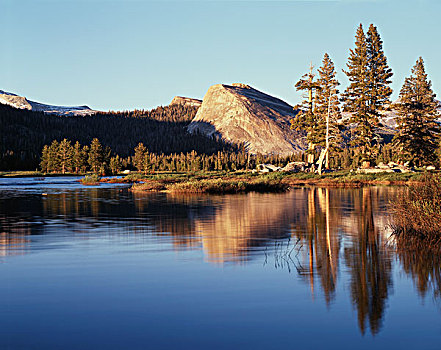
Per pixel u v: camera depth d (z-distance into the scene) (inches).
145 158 5772.6
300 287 334.3
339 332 247.4
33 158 7032.5
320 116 2960.1
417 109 2844.5
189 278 363.6
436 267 386.9
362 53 2773.1
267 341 236.4
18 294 322.0
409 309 282.2
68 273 383.9
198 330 251.9
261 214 829.2
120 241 542.3
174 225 687.1
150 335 245.4
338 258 432.8
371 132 2787.9
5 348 229.0
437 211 518.9
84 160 5531.5
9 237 577.6
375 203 1033.5
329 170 2977.4
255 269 392.8
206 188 1609.3
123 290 330.6
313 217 771.4
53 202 1184.8
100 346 231.8
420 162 2829.7
